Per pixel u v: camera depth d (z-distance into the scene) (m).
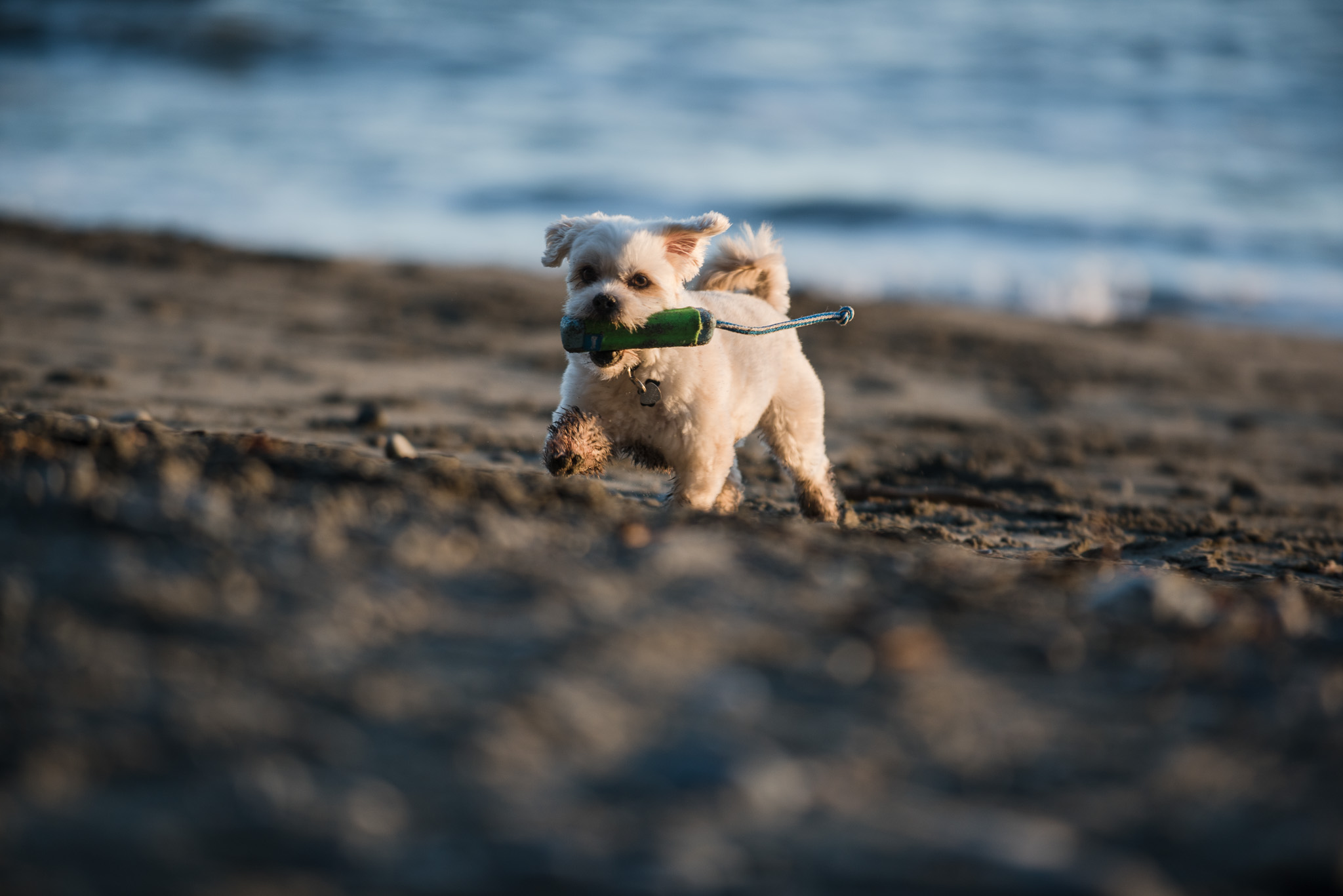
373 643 3.23
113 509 3.92
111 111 37.41
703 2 71.56
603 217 6.88
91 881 2.14
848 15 66.31
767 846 2.42
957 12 68.25
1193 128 40.72
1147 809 2.62
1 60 45.50
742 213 28.62
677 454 6.29
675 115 40.22
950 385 14.78
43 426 4.99
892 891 2.27
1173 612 4.01
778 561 4.29
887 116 41.03
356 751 2.67
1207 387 16.06
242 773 2.53
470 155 33.28
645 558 4.11
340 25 55.81
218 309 15.37
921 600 4.01
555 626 3.45
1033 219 29.17
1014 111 42.38
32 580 3.35
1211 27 62.81
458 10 63.47
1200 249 27.52
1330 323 22.06
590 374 6.22
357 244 24.11
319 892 2.17
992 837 2.43
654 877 2.28
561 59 49.88
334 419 9.74
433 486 4.75
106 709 2.74
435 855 2.32
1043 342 18.09
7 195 26.23
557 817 2.49
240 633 3.18
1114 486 10.44
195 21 54.44
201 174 29.94
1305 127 41.22
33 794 2.40
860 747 2.88
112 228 20.92
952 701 3.18
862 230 27.83
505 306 17.08
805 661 3.38
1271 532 8.77
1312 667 3.60
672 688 3.12
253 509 4.12
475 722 2.84
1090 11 69.31
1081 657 3.56
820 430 7.51
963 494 8.66
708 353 6.21
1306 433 13.84
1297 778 2.75
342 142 34.44
